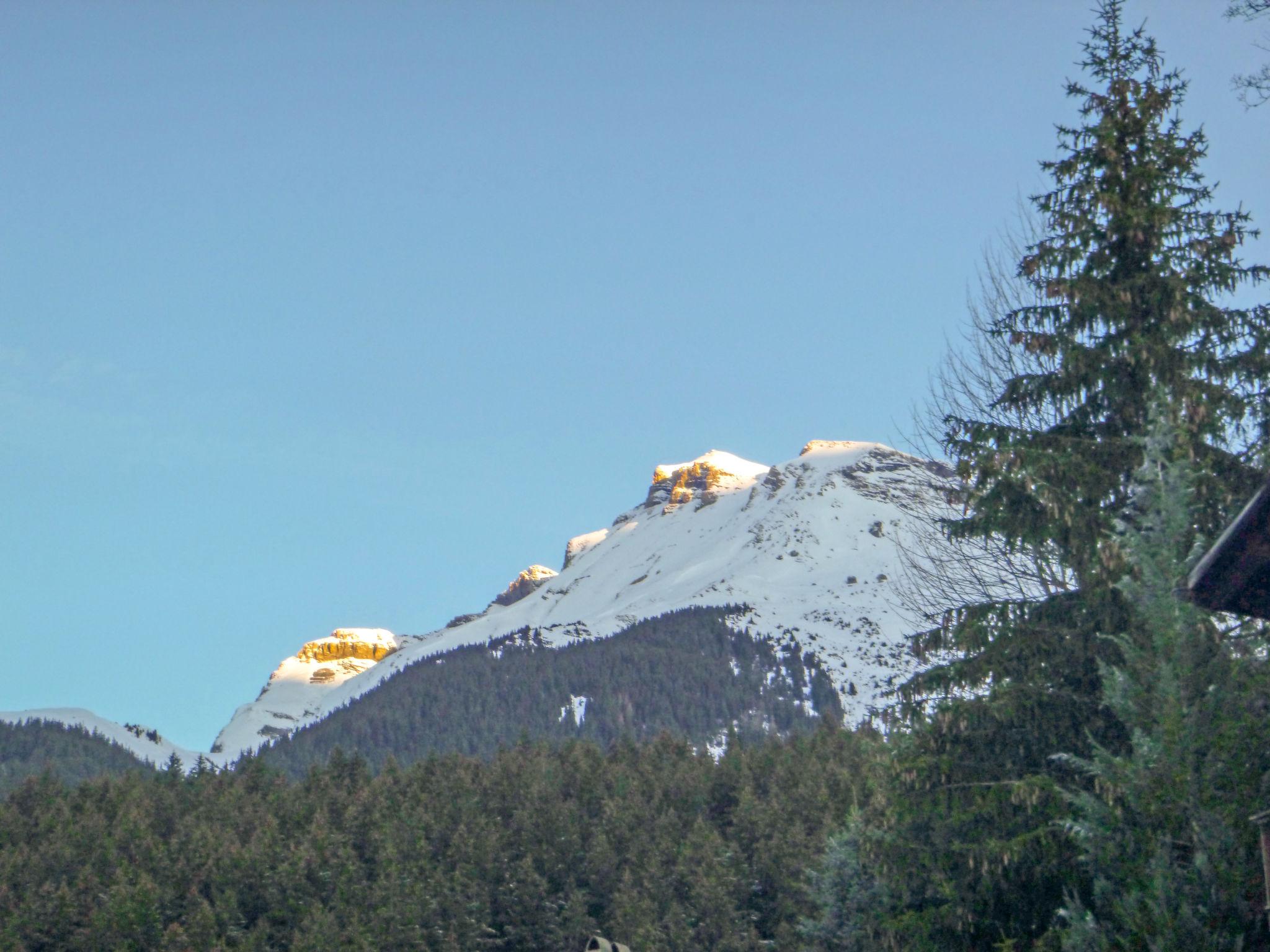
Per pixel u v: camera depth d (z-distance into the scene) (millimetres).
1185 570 58875
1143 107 83562
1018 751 75438
